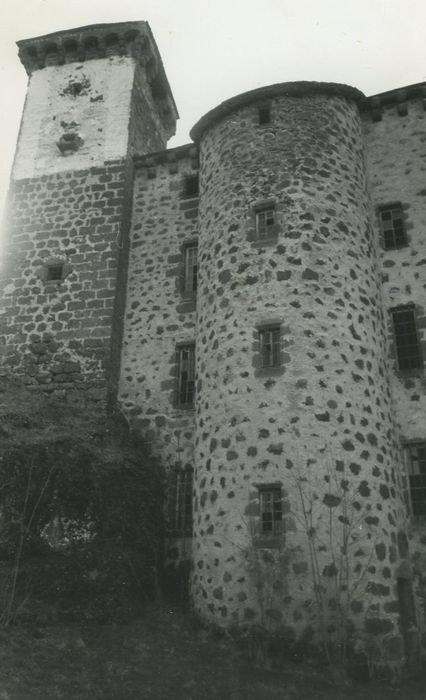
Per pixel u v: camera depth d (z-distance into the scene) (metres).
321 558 12.00
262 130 16.92
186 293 18.17
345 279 14.96
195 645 11.84
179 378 17.34
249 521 12.66
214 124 18.19
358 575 12.02
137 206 20.05
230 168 16.80
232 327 14.69
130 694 9.76
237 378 14.06
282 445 13.02
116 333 18.00
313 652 11.38
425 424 14.62
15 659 10.30
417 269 16.22
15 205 20.41
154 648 11.55
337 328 14.27
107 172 20.17
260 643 11.56
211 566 12.83
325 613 11.62
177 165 20.09
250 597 12.11
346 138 17.14
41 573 12.94
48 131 21.45
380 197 17.41
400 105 18.16
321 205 15.63
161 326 18.05
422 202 16.94
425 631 12.88
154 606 13.65
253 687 10.30
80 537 14.10
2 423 15.12
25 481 14.02
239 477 13.13
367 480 12.97
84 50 22.55
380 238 16.95
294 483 12.64
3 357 18.25
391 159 17.75
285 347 13.97
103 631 11.98
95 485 14.14
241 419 13.61
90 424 15.84
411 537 13.71
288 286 14.59
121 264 18.88
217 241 16.09
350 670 11.24
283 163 16.19
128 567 13.36
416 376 15.12
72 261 19.03
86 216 19.62
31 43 22.78
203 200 17.58
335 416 13.30
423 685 11.27
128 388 17.56
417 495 14.18
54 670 10.20
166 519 15.68
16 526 13.80
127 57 22.17
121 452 15.20
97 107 21.45
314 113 16.95
